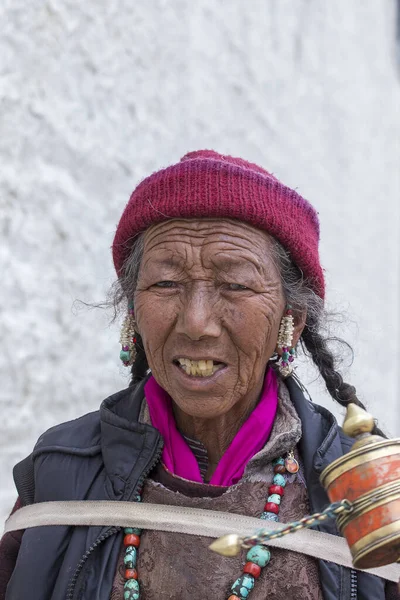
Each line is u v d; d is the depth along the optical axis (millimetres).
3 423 2438
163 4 3217
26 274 2553
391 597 1303
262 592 1247
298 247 1337
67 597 1297
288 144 4121
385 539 913
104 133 2900
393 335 5543
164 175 1319
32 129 2584
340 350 1573
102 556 1324
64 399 2695
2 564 1501
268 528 1267
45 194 2637
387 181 5617
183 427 1438
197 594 1256
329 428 1403
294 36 4246
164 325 1306
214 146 3523
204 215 1277
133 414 1471
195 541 1281
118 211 2975
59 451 1462
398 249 5785
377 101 5461
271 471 1343
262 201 1290
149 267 1323
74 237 2760
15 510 1538
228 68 3646
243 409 1407
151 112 3141
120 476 1377
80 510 1364
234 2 3699
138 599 1272
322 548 1265
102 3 2885
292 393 1453
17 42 2521
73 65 2758
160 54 3197
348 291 4758
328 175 4578
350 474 961
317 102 4473
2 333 2451
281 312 1364
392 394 5402
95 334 2855
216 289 1291
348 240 4809
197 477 1368
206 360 1288
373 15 5398
